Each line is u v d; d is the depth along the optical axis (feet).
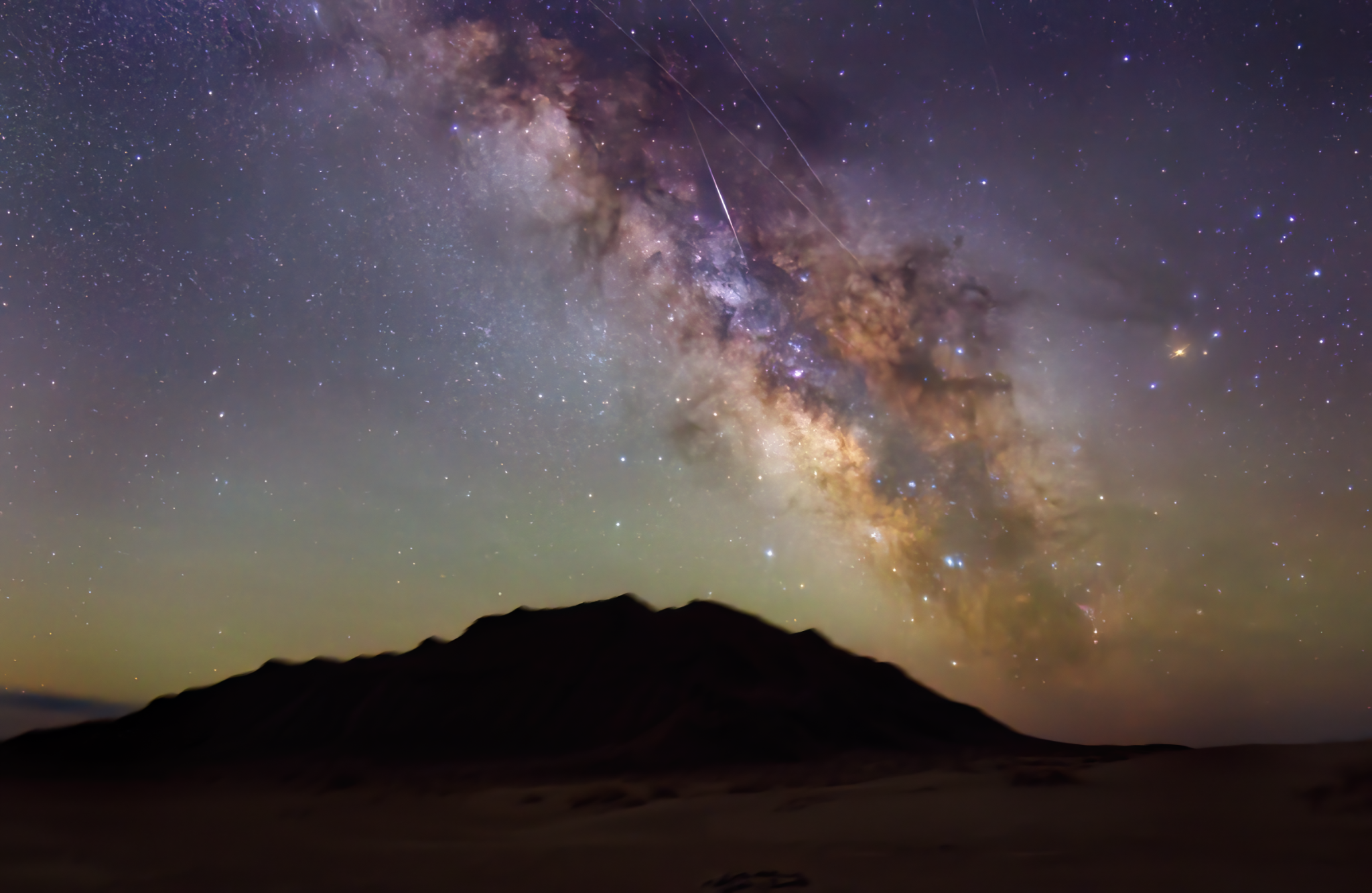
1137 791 37.47
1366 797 32.19
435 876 32.24
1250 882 24.14
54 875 34.09
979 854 30.04
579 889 29.27
